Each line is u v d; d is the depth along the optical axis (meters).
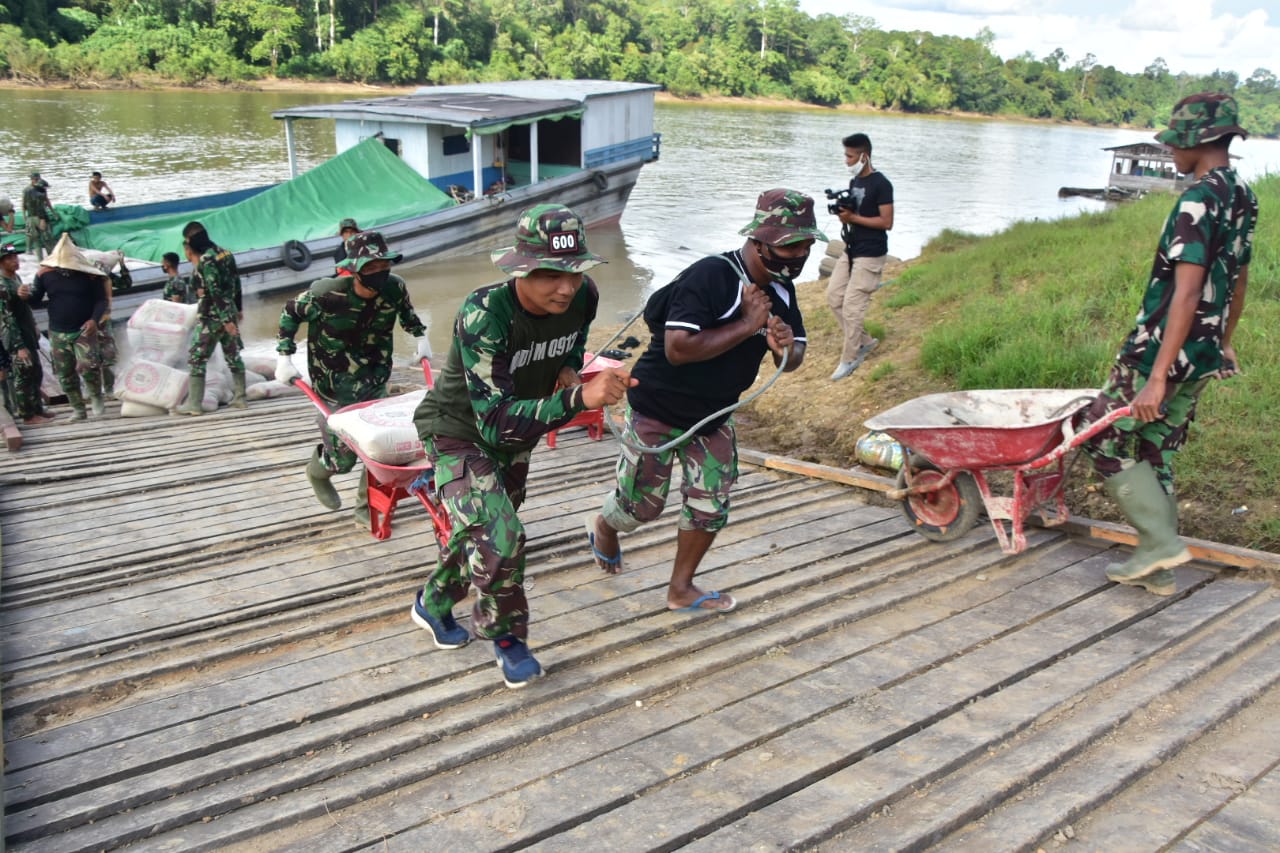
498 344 3.14
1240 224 3.81
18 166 30.97
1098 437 4.18
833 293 8.18
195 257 8.38
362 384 5.06
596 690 3.58
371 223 18.91
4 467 6.65
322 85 73.06
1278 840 2.67
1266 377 5.86
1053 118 129.50
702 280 3.52
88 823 2.83
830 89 106.25
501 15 88.12
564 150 25.69
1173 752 3.10
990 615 4.16
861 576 4.61
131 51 65.75
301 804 2.91
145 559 4.90
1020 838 2.70
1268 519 4.77
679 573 4.12
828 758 3.10
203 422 8.38
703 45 104.62
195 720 3.36
